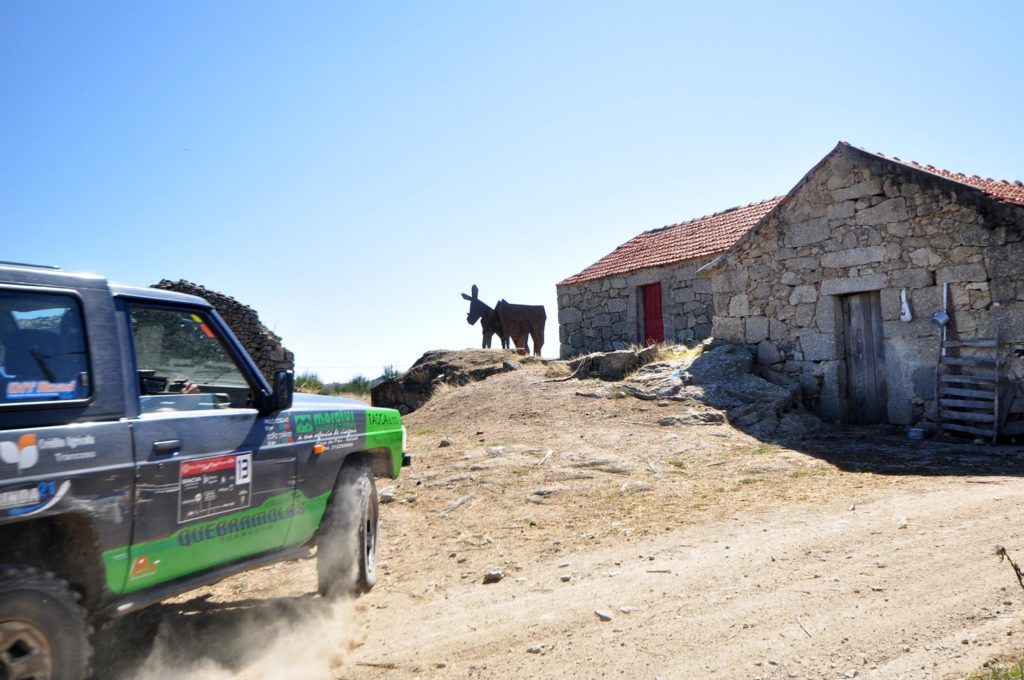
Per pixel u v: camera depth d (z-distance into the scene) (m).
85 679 3.16
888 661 3.74
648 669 3.90
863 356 12.61
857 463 9.10
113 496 3.45
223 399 4.44
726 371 13.09
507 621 4.77
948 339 11.30
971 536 5.67
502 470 9.33
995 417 10.48
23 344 3.32
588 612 4.79
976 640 3.85
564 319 21.62
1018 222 10.67
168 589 3.80
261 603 5.31
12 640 2.94
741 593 4.89
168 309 4.12
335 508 5.13
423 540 7.06
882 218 12.19
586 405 12.69
